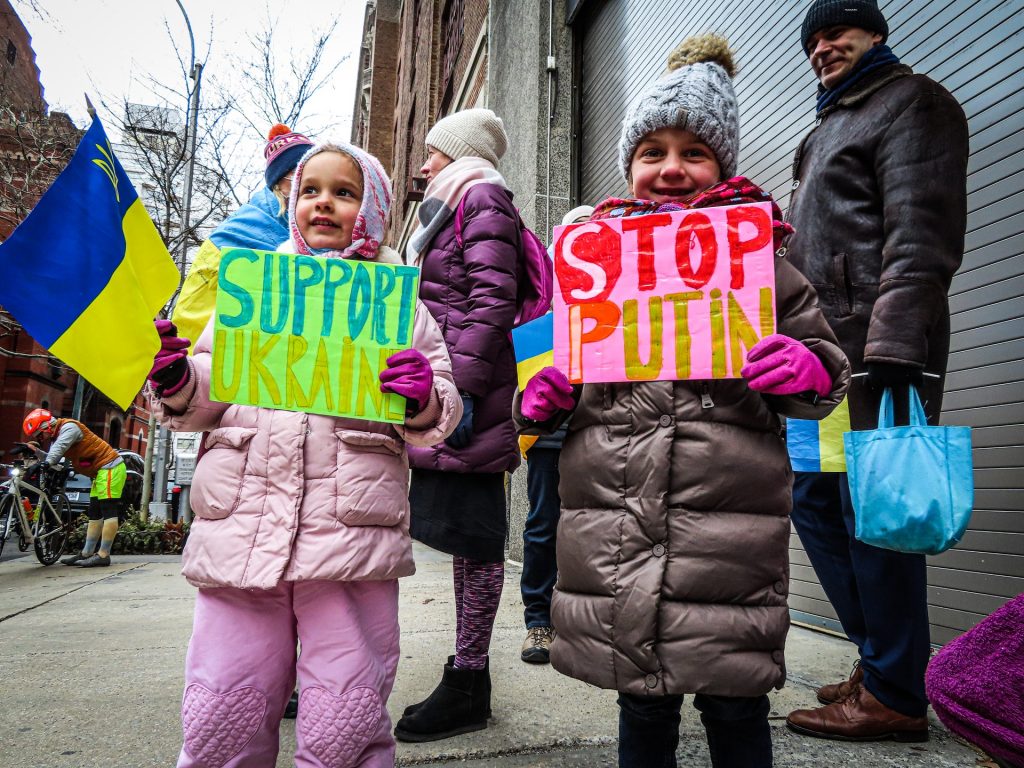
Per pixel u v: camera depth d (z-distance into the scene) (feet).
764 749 4.43
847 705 6.25
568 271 4.83
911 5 8.84
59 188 3.83
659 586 4.23
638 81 16.25
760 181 11.50
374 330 4.90
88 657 9.43
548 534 9.11
